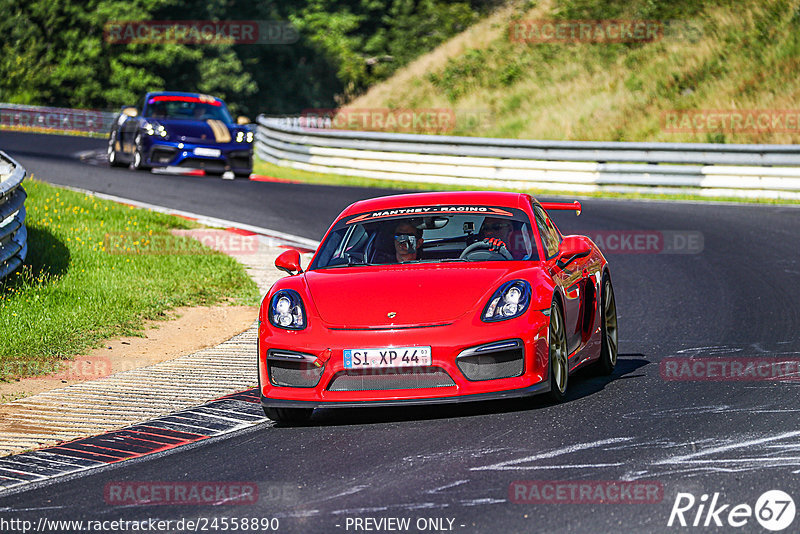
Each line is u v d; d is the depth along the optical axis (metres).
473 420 22.91
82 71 198.88
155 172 83.06
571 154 77.38
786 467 18.25
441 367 22.50
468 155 82.19
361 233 27.38
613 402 24.00
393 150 86.38
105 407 26.66
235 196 70.94
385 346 22.58
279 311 24.11
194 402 27.03
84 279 42.47
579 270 26.94
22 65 199.25
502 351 22.67
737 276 43.84
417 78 125.38
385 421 23.66
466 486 18.03
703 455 19.22
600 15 115.69
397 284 24.30
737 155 71.44
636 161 74.81
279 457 21.12
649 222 59.69
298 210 65.56
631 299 40.53
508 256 25.78
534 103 107.44
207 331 37.16
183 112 82.62
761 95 91.44
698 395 24.44
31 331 34.06
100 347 34.16
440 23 192.25
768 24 99.19
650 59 104.25
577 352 25.94
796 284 41.19
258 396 27.47
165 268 46.06
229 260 48.88
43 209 56.06
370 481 18.77
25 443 23.53
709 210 64.38
